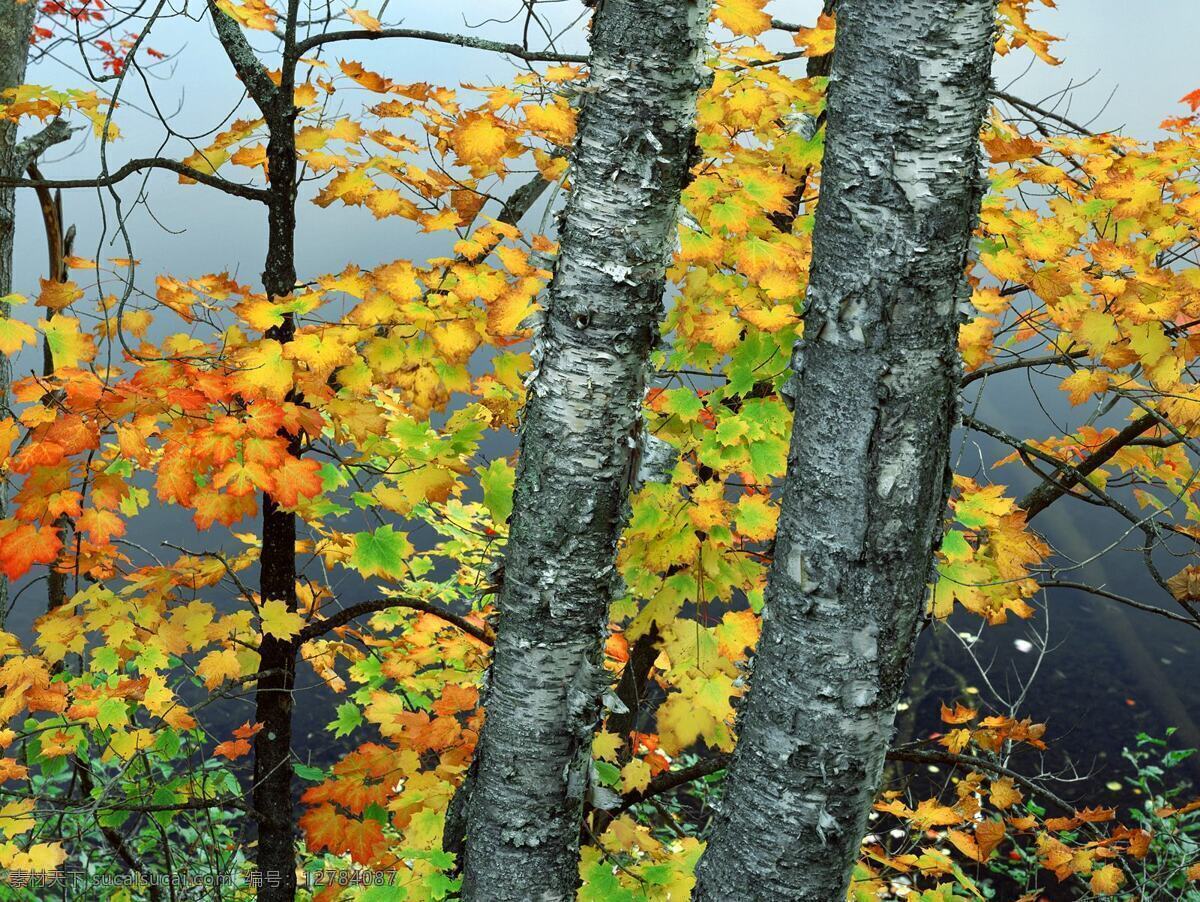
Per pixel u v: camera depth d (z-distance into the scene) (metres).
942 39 1.45
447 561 6.05
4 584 3.74
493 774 2.06
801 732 1.66
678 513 2.80
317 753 6.18
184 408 2.27
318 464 2.40
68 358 2.39
